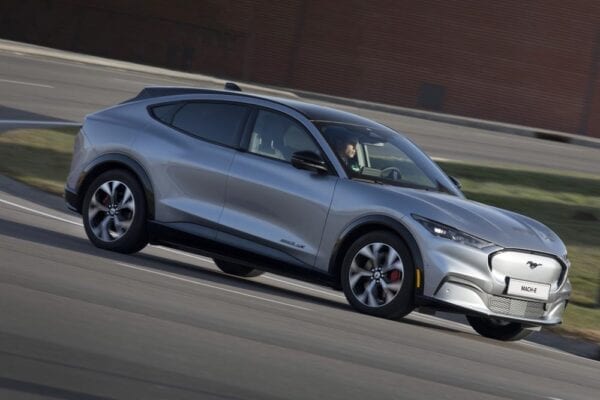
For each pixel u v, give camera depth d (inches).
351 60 4308.6
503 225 898.7
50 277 749.9
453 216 884.6
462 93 4301.2
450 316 1052.5
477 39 4286.4
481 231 877.2
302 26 4308.6
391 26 4298.7
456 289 863.1
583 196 2046.0
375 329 804.6
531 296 885.2
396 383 600.7
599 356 968.9
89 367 518.0
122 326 623.2
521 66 4279.0
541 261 888.9
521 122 4308.6
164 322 658.8
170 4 4306.1
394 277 879.7
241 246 941.2
